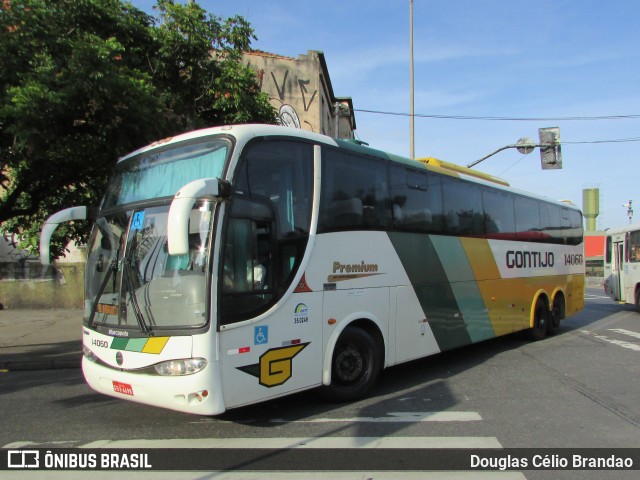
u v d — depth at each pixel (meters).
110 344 5.07
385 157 7.08
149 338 4.77
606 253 19.25
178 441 4.93
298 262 5.52
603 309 18.86
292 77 21.16
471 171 9.80
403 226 7.24
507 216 10.25
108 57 7.43
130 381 4.83
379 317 6.64
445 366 8.55
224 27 10.43
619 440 4.90
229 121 10.84
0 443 5.00
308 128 21.20
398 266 7.05
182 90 10.26
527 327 10.84
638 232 16.94
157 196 5.44
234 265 4.86
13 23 7.12
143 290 4.96
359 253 6.38
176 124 9.17
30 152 7.03
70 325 13.34
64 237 10.46
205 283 4.63
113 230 5.50
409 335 7.20
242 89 10.50
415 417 5.64
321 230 5.85
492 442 4.84
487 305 9.26
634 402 6.26
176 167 5.43
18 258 17.38
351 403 6.24
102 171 8.66
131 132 7.73
